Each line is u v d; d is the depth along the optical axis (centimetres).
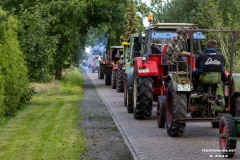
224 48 2661
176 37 1362
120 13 3631
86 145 1215
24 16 2183
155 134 1384
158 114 1509
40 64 2184
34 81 2223
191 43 1302
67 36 3394
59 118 1720
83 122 1619
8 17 1862
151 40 1686
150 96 1653
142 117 1691
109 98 2528
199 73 1303
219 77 1288
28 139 1305
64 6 3300
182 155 1098
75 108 2034
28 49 2141
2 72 1647
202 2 3047
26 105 2169
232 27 2678
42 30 2195
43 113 1872
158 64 1669
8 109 1736
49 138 1309
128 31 4106
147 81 1656
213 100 1303
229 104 1312
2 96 1534
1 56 1631
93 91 3048
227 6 2981
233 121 1067
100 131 1430
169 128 1340
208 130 1455
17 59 1866
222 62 1288
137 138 1318
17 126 1541
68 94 2761
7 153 1128
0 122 1559
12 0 3244
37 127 1519
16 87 1752
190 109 1338
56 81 3238
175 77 1338
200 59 1294
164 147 1189
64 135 1355
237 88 1280
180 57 1438
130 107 1866
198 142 1254
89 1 3469
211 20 2756
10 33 1806
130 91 1858
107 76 3662
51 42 2241
